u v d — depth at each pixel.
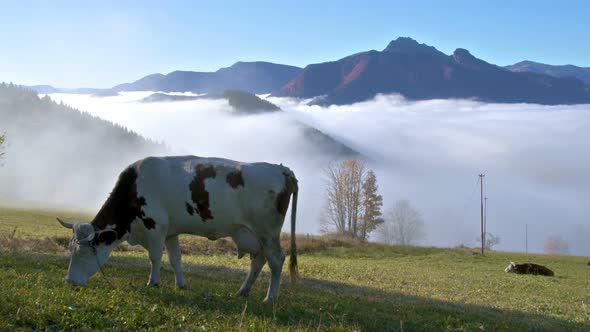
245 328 10.06
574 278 44.81
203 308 11.68
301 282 20.25
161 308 10.84
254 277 13.98
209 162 13.79
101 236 13.73
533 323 15.52
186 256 33.16
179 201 13.65
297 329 10.52
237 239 13.70
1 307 9.51
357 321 12.05
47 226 54.94
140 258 24.14
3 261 15.84
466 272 42.84
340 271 29.55
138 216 13.88
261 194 13.45
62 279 13.39
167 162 13.95
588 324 17.19
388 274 31.58
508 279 36.62
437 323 13.23
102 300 10.84
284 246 56.47
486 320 14.55
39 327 9.07
